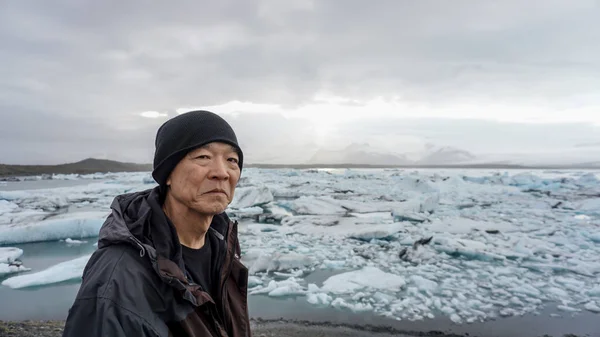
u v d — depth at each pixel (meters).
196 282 1.10
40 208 16.02
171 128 1.03
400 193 23.36
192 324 0.96
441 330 4.75
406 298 5.83
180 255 0.99
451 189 23.78
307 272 7.43
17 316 5.14
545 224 13.00
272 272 7.32
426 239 9.84
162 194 1.12
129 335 0.79
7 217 12.66
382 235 10.23
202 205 1.02
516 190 23.81
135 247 0.90
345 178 36.97
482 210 16.31
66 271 7.00
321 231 11.47
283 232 11.36
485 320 5.14
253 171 46.50
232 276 1.33
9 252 8.48
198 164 1.01
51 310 5.39
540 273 7.58
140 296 0.83
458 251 8.73
